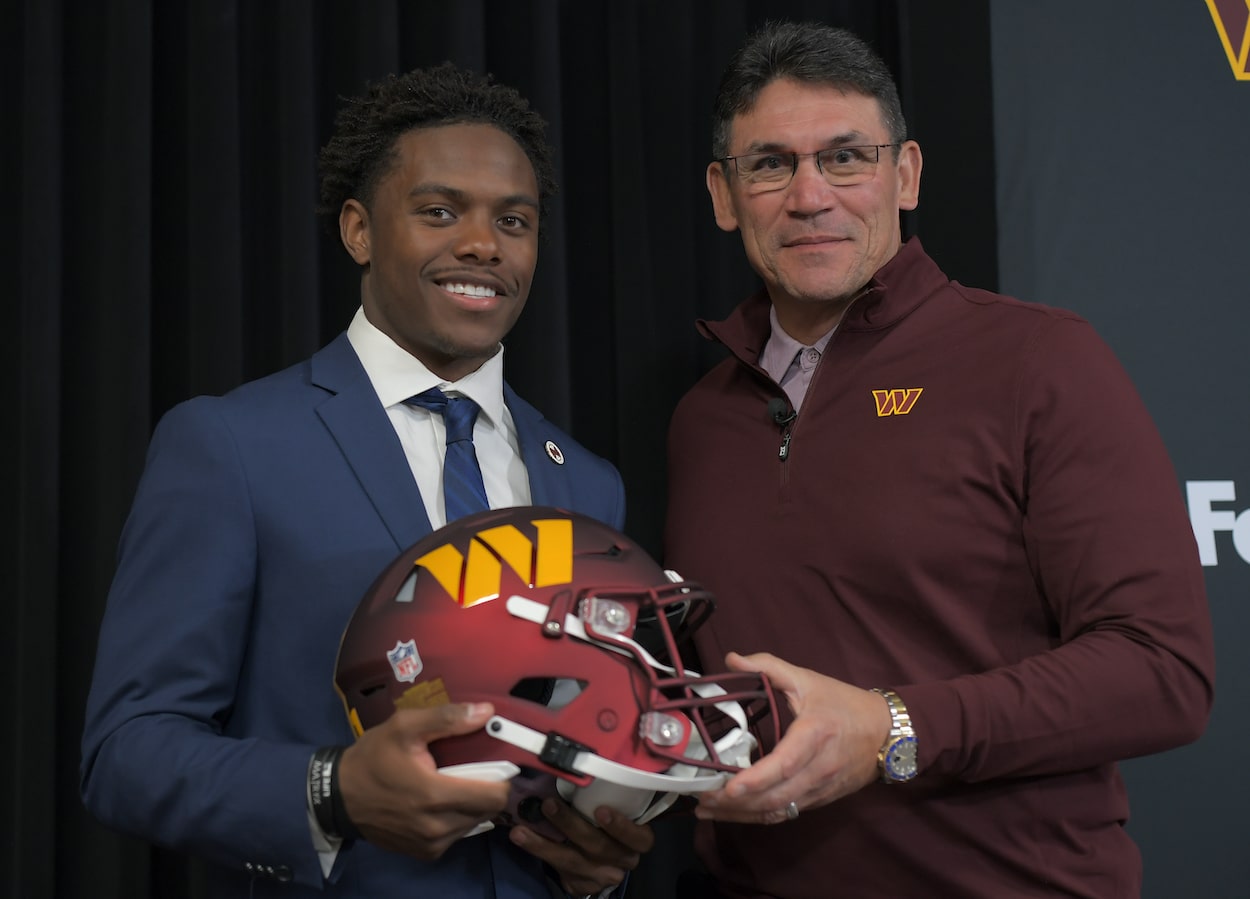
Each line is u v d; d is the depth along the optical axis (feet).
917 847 4.15
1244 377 6.37
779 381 4.98
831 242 4.56
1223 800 6.03
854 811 4.23
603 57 6.53
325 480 3.85
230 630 3.65
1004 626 4.32
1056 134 6.39
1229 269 6.43
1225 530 6.26
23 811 5.28
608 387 6.47
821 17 6.70
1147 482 4.13
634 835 3.46
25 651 5.35
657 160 6.47
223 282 5.70
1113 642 3.92
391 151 4.05
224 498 3.72
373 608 3.36
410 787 3.01
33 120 5.55
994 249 6.32
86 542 5.63
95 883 5.42
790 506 4.52
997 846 4.11
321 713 3.67
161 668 3.55
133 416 5.54
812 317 4.84
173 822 3.33
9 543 5.51
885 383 4.53
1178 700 3.89
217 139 5.74
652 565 3.50
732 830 4.57
